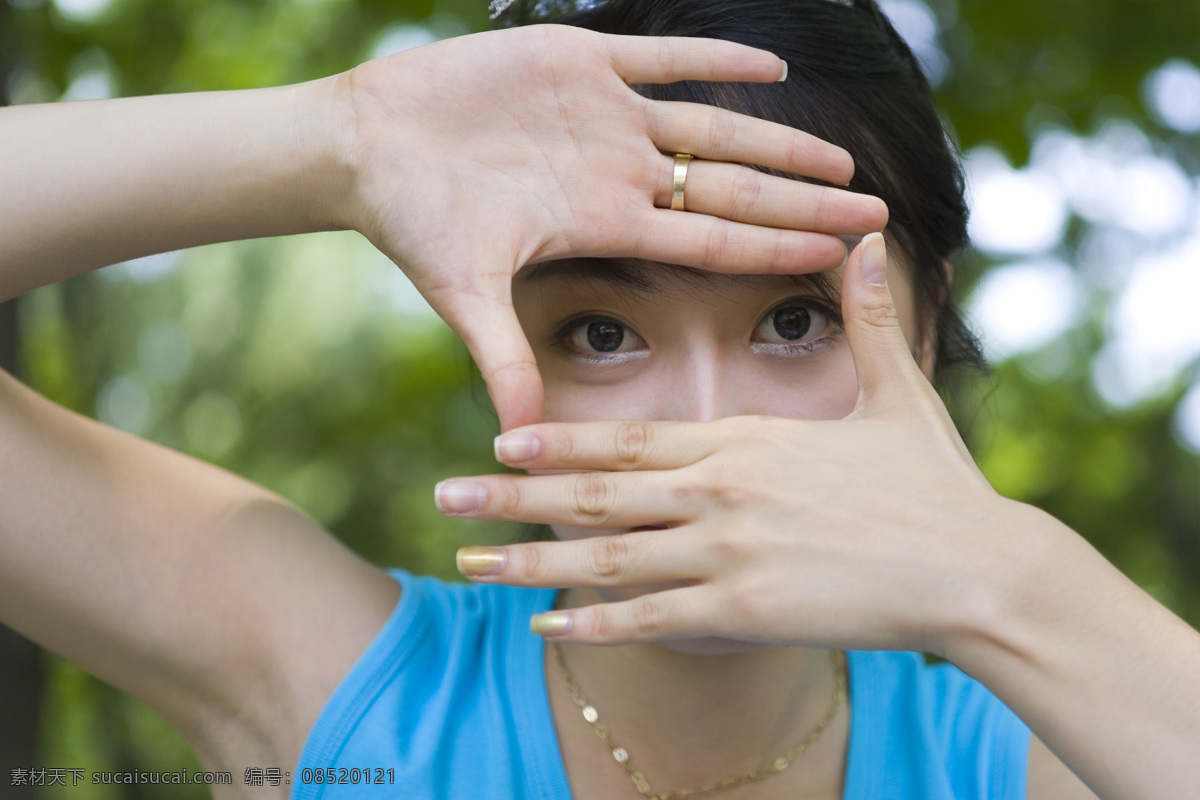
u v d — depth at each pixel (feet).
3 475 3.22
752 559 2.56
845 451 2.62
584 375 3.19
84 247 3.04
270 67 10.36
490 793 3.40
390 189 2.86
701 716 3.50
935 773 3.54
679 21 3.22
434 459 14.76
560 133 2.84
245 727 3.57
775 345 3.15
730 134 2.84
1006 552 2.54
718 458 2.62
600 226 2.85
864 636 2.56
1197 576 13.10
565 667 3.68
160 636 3.43
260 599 3.56
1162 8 9.06
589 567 2.63
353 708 3.47
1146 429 13.26
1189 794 2.39
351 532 14.85
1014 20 9.11
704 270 2.96
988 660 2.54
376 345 13.61
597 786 3.52
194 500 3.58
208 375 13.43
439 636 3.83
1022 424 13.12
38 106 3.12
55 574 3.31
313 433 14.24
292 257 13.15
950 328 4.17
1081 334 13.24
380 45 10.09
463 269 2.82
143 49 9.42
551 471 3.13
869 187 3.21
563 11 3.41
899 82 3.45
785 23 3.21
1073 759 2.51
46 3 8.43
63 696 11.83
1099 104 9.57
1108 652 2.48
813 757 3.60
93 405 11.73
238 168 2.97
